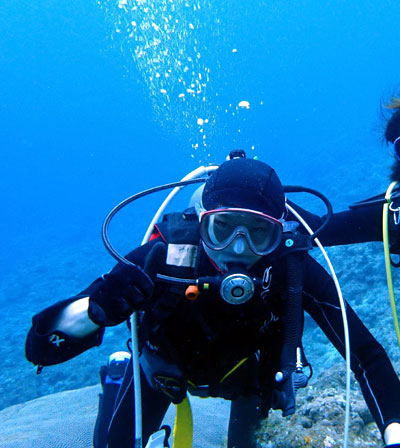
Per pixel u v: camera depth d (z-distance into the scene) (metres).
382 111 1.82
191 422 1.68
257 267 1.35
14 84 82.12
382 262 8.18
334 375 3.09
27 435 3.20
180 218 1.48
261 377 1.56
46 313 1.09
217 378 1.54
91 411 3.71
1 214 68.25
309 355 7.01
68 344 1.07
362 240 1.97
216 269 1.33
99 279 1.27
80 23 66.62
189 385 1.67
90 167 85.06
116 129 88.50
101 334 1.14
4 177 90.56
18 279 21.25
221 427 3.35
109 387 2.72
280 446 2.32
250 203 1.24
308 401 2.73
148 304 1.33
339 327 1.40
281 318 1.45
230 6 55.62
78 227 37.59
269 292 1.36
